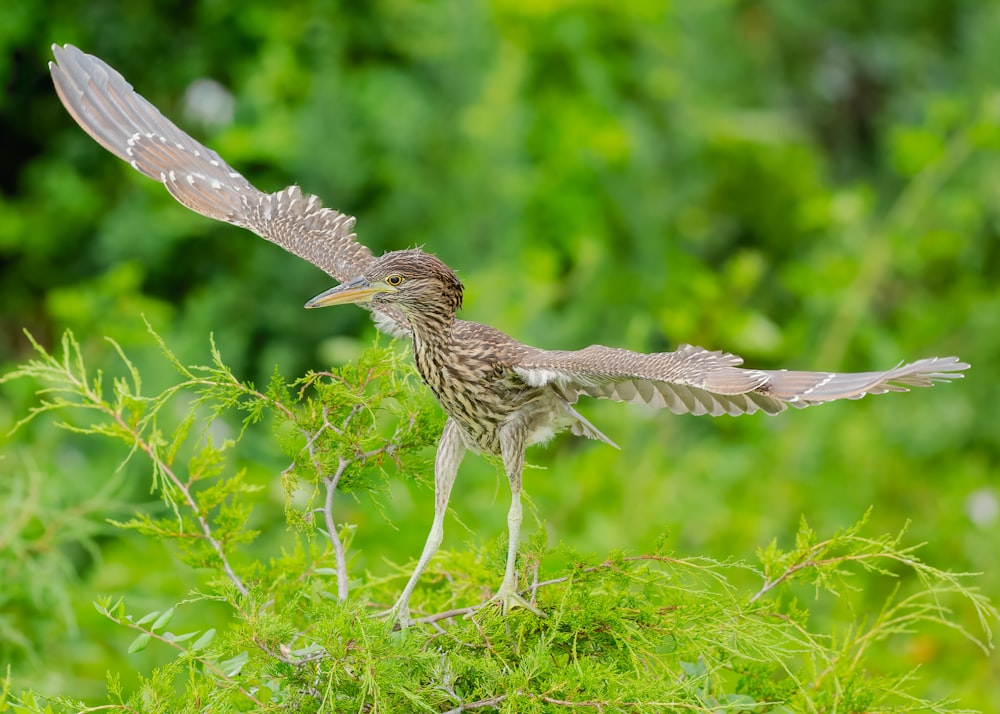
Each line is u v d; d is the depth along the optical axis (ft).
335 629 18.79
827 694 21.65
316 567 22.98
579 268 49.32
